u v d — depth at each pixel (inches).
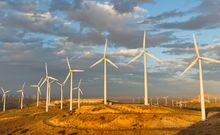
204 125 4645.7
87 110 6171.3
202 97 5137.8
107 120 5378.9
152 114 5472.4
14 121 7672.2
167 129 4744.1
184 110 6309.1
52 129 5472.4
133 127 5083.7
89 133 4918.8
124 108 6038.4
